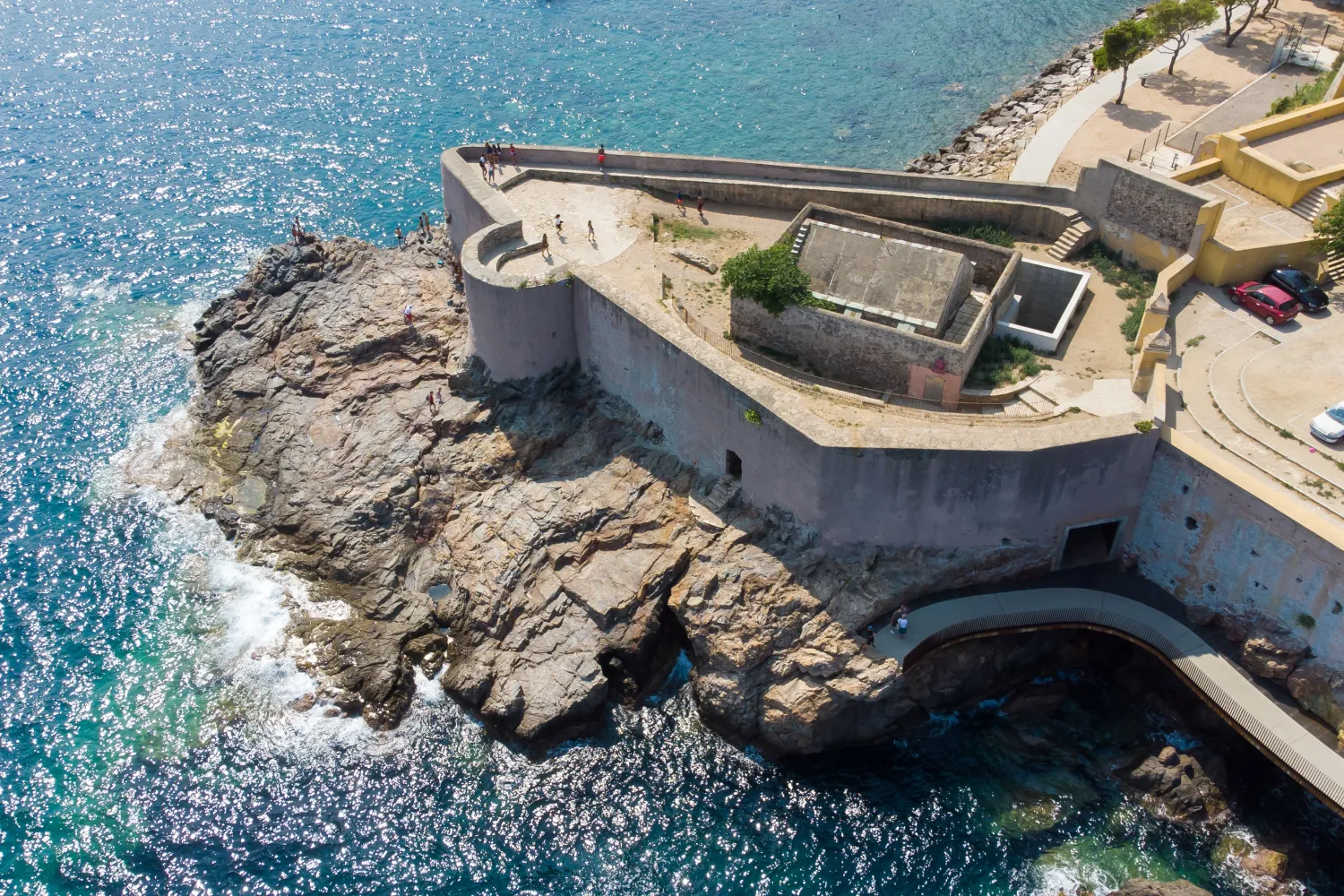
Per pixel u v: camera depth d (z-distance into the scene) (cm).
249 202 8994
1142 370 5106
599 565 5397
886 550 5078
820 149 9219
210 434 6638
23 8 12531
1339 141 6512
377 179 9231
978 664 5084
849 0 11969
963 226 6388
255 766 5097
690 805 4862
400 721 5234
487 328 5903
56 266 8256
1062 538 5028
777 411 4925
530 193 6831
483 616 5353
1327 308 5475
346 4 12494
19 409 6969
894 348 5291
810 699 4841
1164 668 5041
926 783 4875
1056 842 4631
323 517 5944
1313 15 9550
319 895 4638
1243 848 4528
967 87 10019
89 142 9844
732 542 5253
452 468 5906
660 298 5900
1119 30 8112
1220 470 4531
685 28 11556
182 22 12156
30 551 6097
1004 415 5169
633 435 5847
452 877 4672
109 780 5066
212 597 5812
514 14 12069
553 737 5100
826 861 4641
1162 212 5703
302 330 6844
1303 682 4488
